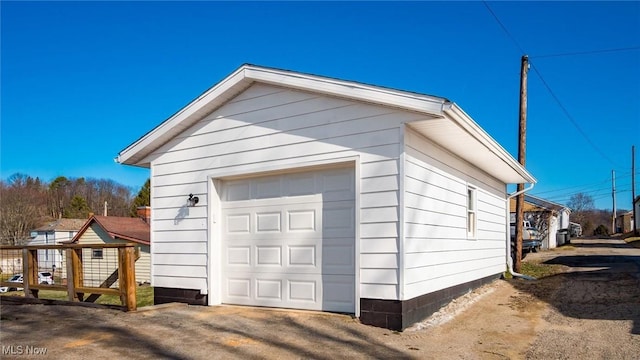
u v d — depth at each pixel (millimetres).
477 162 10070
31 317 6957
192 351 5328
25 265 8617
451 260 8711
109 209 63625
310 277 7492
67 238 40969
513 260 15602
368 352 5488
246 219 8297
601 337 6422
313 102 7484
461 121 6805
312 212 7570
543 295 9820
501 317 7820
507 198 13852
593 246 30875
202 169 8656
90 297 8836
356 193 6938
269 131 7922
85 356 5047
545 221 29547
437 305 7855
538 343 6258
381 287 6609
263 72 7754
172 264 8875
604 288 10125
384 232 6656
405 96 6496
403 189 6598
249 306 8055
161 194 9172
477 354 5715
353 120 7082
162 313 7352
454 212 8961
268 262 7969
